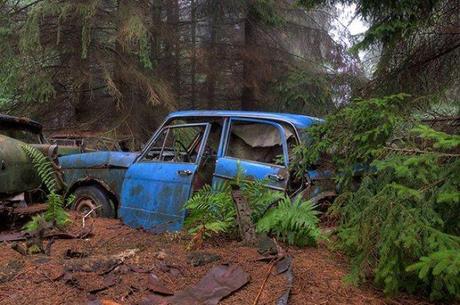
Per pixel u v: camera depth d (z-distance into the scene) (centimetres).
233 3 1596
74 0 1202
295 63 1631
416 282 307
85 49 1181
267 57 1656
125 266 331
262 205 429
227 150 521
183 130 669
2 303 270
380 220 316
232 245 390
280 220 400
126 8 1260
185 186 505
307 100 1484
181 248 390
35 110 1369
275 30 1703
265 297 285
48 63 1363
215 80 1659
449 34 539
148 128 1422
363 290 311
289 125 491
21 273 312
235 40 1695
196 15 1656
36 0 1299
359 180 469
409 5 498
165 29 1481
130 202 551
